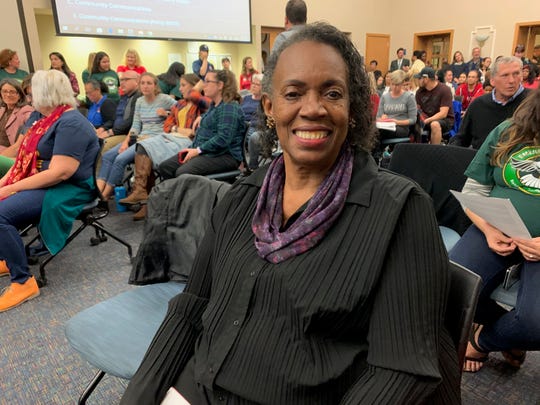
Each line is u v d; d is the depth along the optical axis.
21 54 5.56
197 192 1.33
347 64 0.75
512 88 2.28
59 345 1.71
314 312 0.68
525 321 1.17
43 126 2.15
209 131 3.06
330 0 9.24
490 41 9.02
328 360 0.69
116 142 3.95
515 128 1.41
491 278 1.36
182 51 7.71
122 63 7.19
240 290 0.77
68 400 1.42
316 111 0.71
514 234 1.24
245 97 4.45
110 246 2.71
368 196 0.72
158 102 3.77
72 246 2.71
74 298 2.07
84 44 6.83
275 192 0.82
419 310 0.65
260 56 8.33
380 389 0.63
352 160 0.78
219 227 0.88
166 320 0.90
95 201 2.35
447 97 4.59
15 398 1.43
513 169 1.41
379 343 0.66
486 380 1.46
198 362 0.81
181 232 1.35
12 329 1.82
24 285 2.03
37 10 5.88
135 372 0.93
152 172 3.21
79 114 2.17
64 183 2.17
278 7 8.34
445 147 1.77
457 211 1.74
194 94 3.68
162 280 1.39
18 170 2.22
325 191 0.75
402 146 1.87
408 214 0.69
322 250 0.70
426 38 10.28
